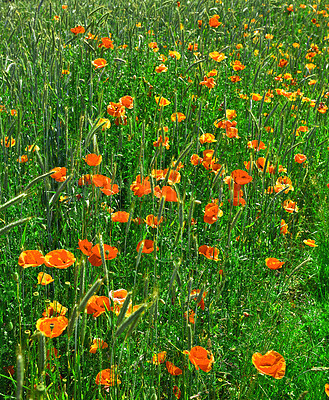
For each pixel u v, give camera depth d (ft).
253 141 10.44
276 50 19.20
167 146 9.89
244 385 6.64
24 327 6.51
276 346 7.64
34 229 7.67
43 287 6.88
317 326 8.79
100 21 15.49
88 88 12.89
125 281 7.59
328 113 16.19
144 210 8.54
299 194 12.71
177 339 6.86
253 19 23.09
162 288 7.34
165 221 8.47
